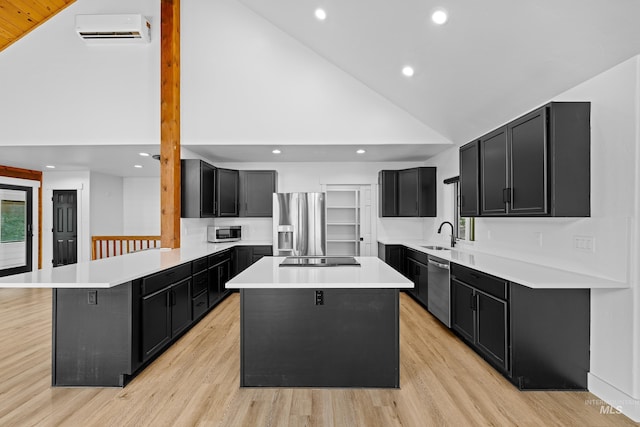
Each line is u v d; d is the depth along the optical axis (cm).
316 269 288
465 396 238
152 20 442
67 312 254
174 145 430
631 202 212
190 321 368
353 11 314
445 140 454
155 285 287
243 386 250
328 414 216
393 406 226
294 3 361
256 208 575
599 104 234
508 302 251
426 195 543
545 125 240
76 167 637
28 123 444
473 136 417
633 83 210
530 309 247
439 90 363
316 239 548
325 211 549
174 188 430
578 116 239
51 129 444
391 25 304
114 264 308
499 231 366
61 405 226
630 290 214
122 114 443
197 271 387
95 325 252
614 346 225
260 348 250
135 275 252
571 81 254
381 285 231
